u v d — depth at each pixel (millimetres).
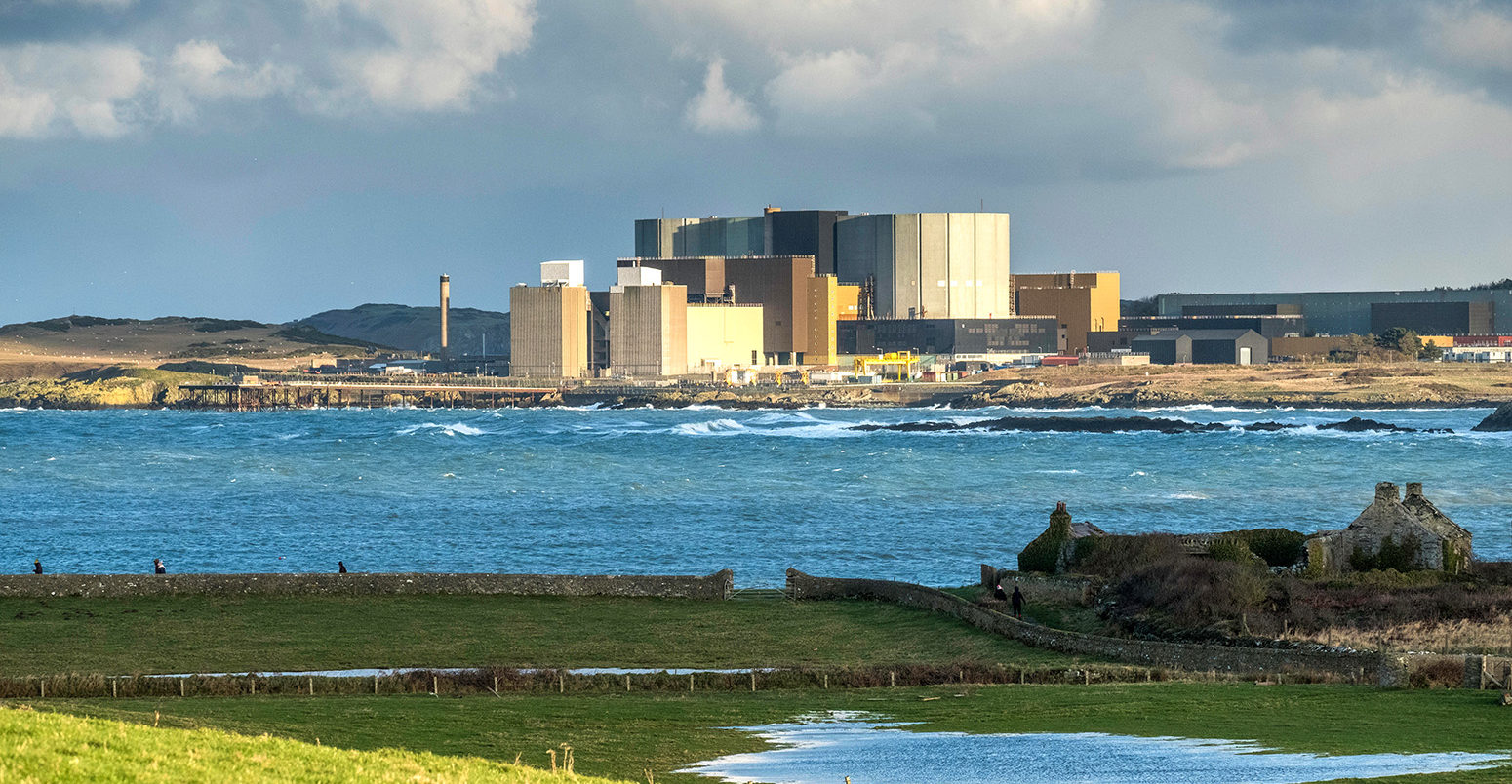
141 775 149375
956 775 192375
